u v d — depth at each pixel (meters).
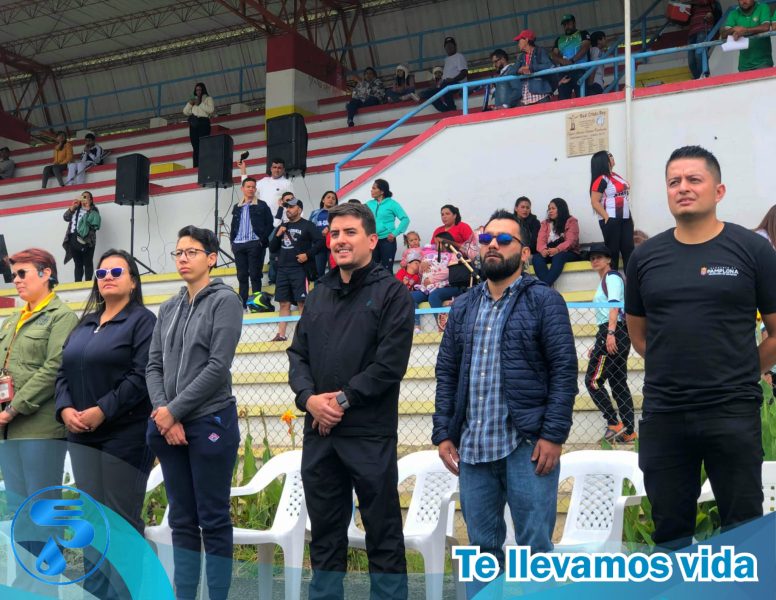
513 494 4.02
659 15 17.33
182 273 4.64
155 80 23.27
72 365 4.73
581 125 10.70
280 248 10.37
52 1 20.30
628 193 9.45
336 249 4.26
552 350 4.05
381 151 14.76
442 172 11.35
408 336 4.20
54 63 23.67
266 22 18.58
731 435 3.47
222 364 4.42
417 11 20.27
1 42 22.48
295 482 5.11
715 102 10.12
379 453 4.10
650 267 3.71
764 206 9.87
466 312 4.30
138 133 19.70
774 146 9.87
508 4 19.45
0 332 5.32
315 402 4.11
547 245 9.98
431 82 18.34
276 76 17.81
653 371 3.66
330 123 17.05
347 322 4.23
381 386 4.09
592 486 4.64
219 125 18.48
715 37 12.26
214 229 13.52
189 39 22.08
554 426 3.95
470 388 4.17
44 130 24.09
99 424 4.60
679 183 3.61
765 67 10.50
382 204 10.59
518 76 11.22
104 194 16.33
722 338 3.53
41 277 5.25
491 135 11.14
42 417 4.99
